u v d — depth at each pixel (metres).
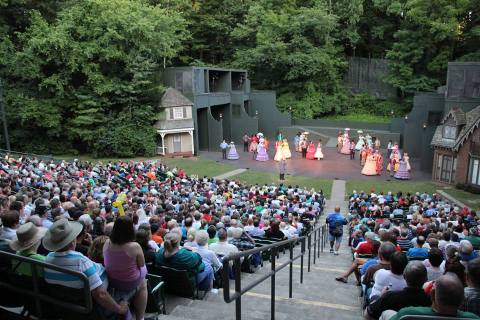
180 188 21.27
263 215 15.17
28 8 42.94
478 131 29.19
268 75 57.12
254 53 53.12
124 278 4.62
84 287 4.03
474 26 50.00
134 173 25.86
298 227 15.34
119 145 40.03
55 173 21.81
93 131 40.03
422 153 36.81
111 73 41.38
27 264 4.68
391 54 53.50
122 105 41.47
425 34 51.81
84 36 39.69
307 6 59.25
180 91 42.31
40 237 4.91
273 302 6.40
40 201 11.61
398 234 12.12
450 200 27.67
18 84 40.72
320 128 51.19
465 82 33.81
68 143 42.06
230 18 56.94
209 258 8.36
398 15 57.34
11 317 4.84
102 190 17.81
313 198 23.17
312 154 39.94
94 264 4.58
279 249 14.24
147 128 40.88
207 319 6.26
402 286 5.64
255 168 36.28
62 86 39.50
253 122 47.84
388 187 30.95
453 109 31.08
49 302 4.48
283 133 51.34
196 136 42.28
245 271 10.39
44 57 39.41
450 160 31.66
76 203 11.81
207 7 57.22
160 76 43.06
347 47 64.44
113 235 4.66
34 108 38.78
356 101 58.97
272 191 23.91
